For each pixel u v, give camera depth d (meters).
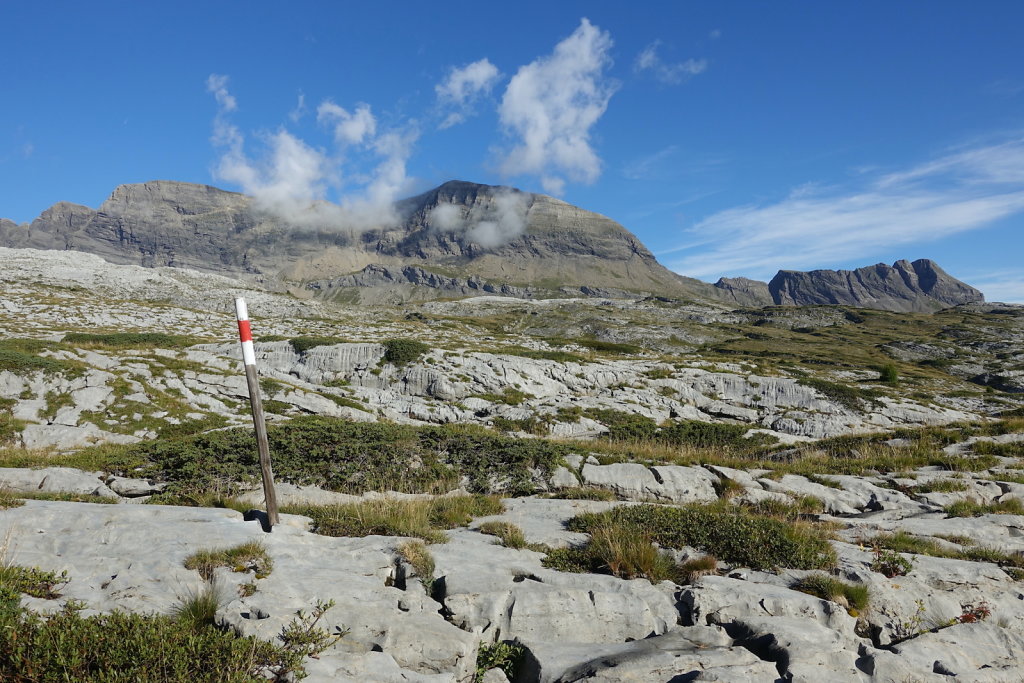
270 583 7.57
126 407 29.05
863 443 23.69
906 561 9.84
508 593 8.11
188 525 9.50
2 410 26.81
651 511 11.45
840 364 94.19
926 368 105.62
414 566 8.70
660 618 8.01
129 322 71.56
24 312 67.69
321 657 6.19
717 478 17.27
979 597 9.13
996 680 7.08
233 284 130.62
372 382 43.22
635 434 33.69
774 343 133.75
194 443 18.44
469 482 17.45
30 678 4.96
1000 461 18.39
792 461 22.72
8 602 5.87
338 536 10.29
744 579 9.25
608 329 147.12
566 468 17.84
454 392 41.81
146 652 5.25
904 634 8.28
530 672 6.97
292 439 18.70
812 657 6.88
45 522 9.55
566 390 45.28
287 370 45.12
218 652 5.56
